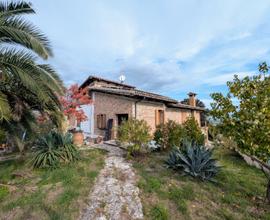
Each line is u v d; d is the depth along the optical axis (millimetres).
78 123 16156
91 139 13633
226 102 4484
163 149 9727
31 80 4715
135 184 5332
